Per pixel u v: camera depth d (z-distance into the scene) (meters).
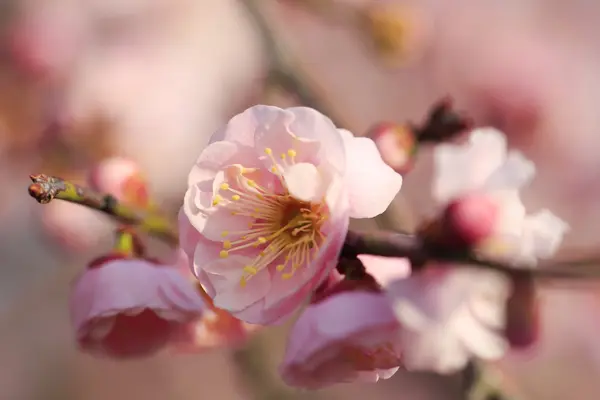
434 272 0.22
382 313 0.22
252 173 0.22
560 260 0.21
